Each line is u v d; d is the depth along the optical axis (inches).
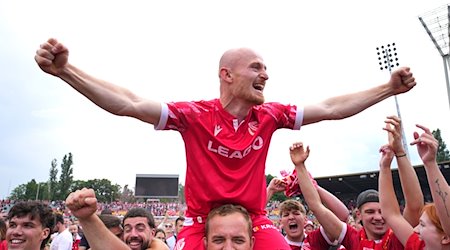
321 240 210.8
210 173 125.5
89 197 102.8
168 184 1310.3
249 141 129.5
